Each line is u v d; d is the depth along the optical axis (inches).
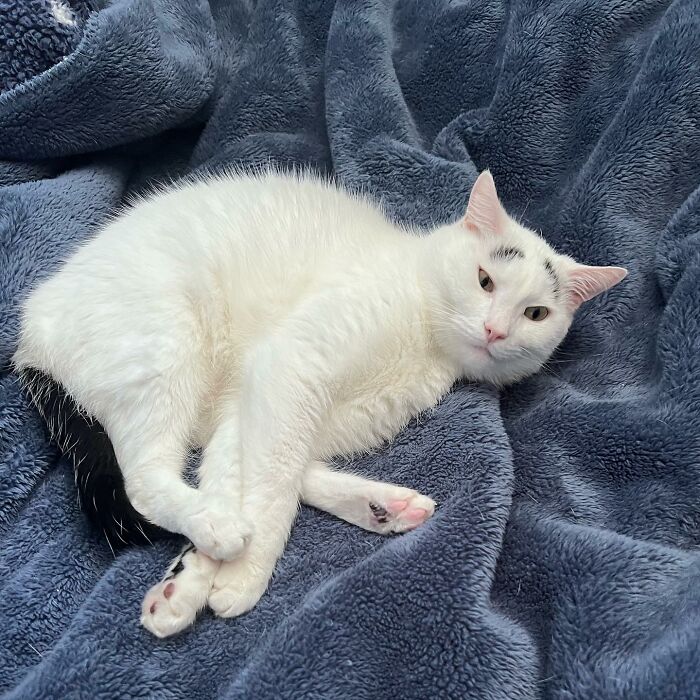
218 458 15.2
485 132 22.2
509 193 22.4
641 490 15.1
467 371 17.5
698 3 19.2
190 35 23.0
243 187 18.5
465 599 12.7
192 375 15.6
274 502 14.4
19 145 20.5
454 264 17.1
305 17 24.8
